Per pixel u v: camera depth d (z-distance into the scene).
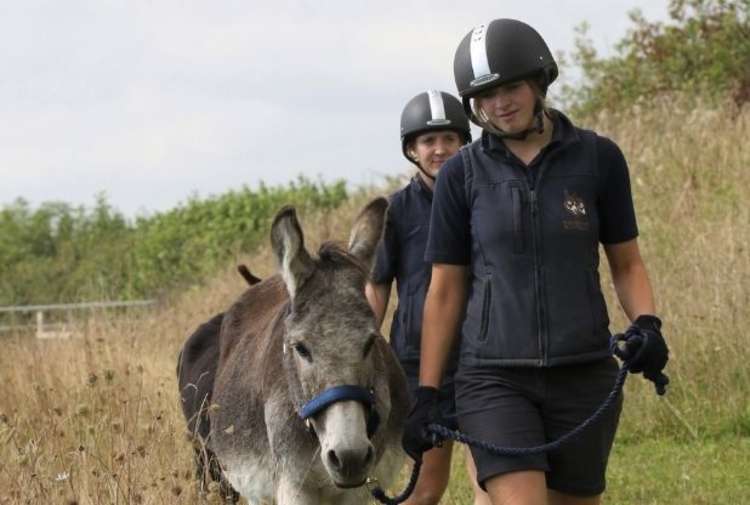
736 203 18.47
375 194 24.48
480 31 5.88
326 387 6.04
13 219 50.62
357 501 7.00
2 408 11.15
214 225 32.31
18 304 35.28
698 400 12.40
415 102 7.73
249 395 7.35
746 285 13.48
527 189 5.81
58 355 13.83
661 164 20.92
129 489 7.39
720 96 25.02
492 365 5.82
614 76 27.36
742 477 10.30
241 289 20.52
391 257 7.65
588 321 5.78
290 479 6.75
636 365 5.68
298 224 6.32
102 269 34.97
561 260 5.77
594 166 5.89
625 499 9.93
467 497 9.79
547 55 5.90
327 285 6.28
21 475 8.10
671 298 13.86
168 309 21.12
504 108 5.84
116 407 9.80
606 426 5.90
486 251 5.86
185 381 8.79
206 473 8.06
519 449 5.61
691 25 27.06
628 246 6.08
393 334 7.72
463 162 6.02
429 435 5.99
